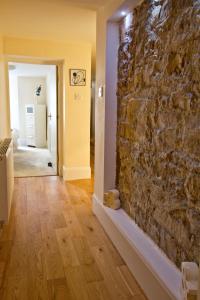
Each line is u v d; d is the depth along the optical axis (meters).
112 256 2.17
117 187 2.70
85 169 4.46
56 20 3.03
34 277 1.89
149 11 1.88
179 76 1.50
